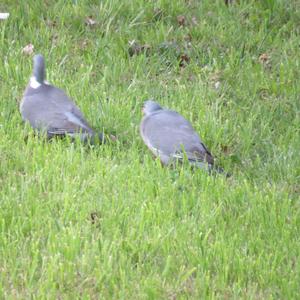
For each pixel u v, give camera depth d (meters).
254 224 11.20
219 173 12.18
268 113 14.13
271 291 9.97
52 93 12.97
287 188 12.21
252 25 16.73
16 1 16.83
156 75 15.30
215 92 14.66
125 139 13.18
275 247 10.65
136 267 10.31
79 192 11.48
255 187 11.92
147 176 11.91
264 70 15.57
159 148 12.20
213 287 9.97
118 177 11.83
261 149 13.29
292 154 12.95
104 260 10.12
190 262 10.34
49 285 9.70
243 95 14.65
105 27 16.38
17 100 13.91
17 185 11.72
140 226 10.79
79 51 15.68
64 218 10.98
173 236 10.72
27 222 10.80
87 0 17.00
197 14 16.97
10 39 15.85
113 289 9.80
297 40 16.22
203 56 15.74
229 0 17.38
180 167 12.15
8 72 14.73
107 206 11.21
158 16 16.78
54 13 16.56
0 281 9.81
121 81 14.91
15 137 12.79
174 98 14.32
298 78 15.27
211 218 11.14
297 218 11.30
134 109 13.90
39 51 15.53
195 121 13.81
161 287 9.91
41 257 10.25
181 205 11.48
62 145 12.63
